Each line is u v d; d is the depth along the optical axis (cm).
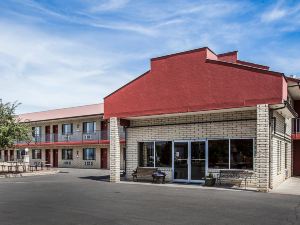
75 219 959
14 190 1659
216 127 1803
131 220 943
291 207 1130
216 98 1672
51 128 4428
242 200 1276
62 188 1722
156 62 1906
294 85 2005
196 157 1867
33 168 3625
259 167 1523
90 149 3975
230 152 1748
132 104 1988
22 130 2852
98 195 1435
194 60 1759
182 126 1933
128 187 1723
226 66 1652
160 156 2017
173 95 1822
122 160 3469
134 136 2134
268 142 1529
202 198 1327
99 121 3859
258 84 1557
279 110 1742
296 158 2570
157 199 1308
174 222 919
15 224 903
